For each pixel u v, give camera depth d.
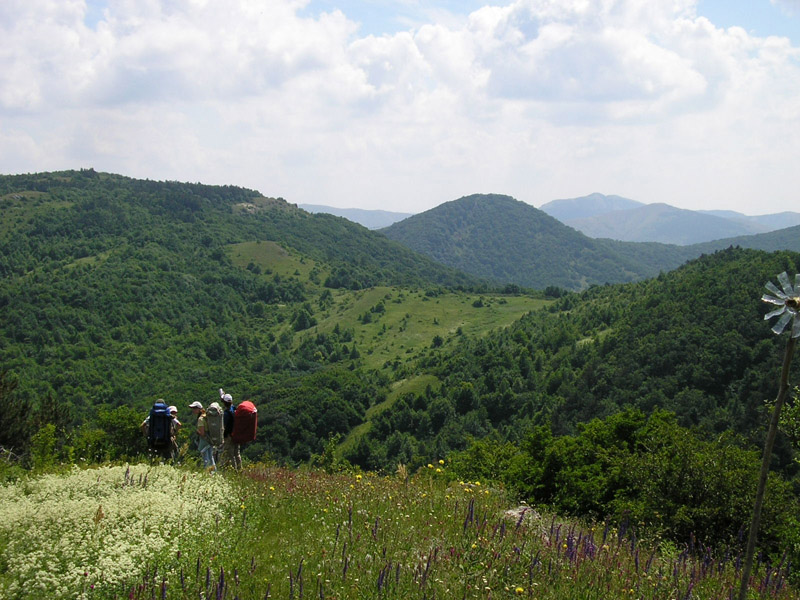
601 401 68.75
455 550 5.86
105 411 15.20
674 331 72.44
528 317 150.38
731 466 9.48
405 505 7.86
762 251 94.38
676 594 5.55
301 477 10.20
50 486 7.71
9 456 12.66
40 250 190.38
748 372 59.12
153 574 4.84
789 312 3.57
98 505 6.40
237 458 11.53
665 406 60.59
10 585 4.65
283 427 80.25
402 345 154.62
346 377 102.62
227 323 166.75
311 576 5.22
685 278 94.12
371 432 83.19
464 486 10.07
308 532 6.48
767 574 6.19
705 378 62.22
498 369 97.38
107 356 119.88
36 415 17.16
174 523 6.25
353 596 4.87
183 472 9.07
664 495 9.48
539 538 6.72
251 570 5.11
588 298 150.00
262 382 119.19
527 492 11.38
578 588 5.42
